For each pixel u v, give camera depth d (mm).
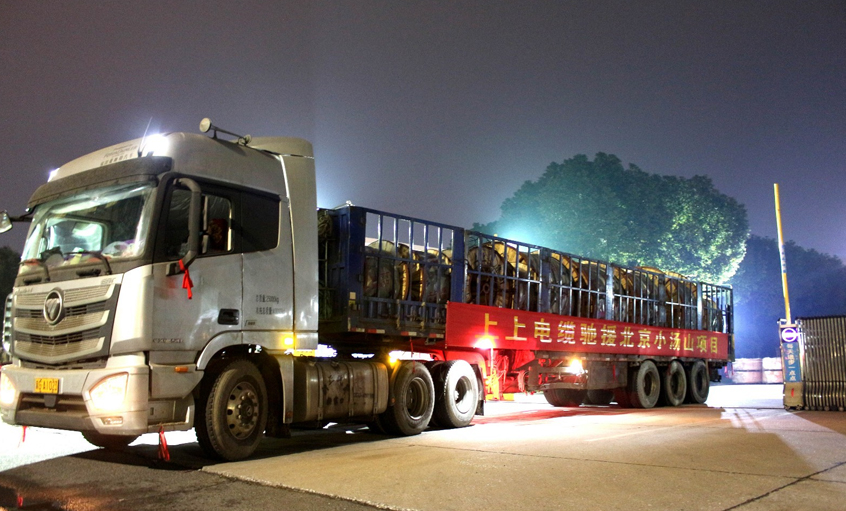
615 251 34938
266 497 5277
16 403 6926
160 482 5949
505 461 6500
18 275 7309
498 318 11328
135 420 6195
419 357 10273
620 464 6281
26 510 5102
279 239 7750
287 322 7695
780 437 8203
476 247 11297
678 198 39375
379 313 9469
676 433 8672
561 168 36938
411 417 9438
